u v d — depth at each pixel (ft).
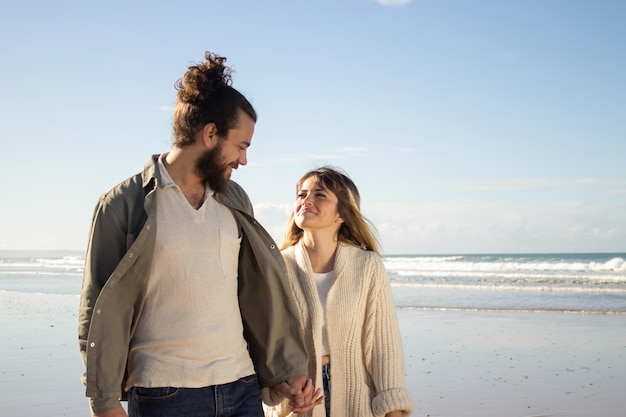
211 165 8.63
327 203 10.69
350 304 10.58
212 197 8.95
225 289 8.67
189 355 8.27
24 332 34.60
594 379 24.14
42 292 66.13
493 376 24.76
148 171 8.56
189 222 8.50
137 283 8.19
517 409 20.27
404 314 45.32
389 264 127.95
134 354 8.38
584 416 19.45
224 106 8.55
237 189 9.57
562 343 32.12
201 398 8.25
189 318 8.32
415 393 22.41
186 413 8.16
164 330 8.29
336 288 10.66
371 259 10.87
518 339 33.42
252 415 8.75
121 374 8.17
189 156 8.66
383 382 10.56
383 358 10.68
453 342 32.63
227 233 8.81
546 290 65.05
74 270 131.13
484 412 19.98
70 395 20.80
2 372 24.36
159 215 8.37
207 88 8.55
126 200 8.39
